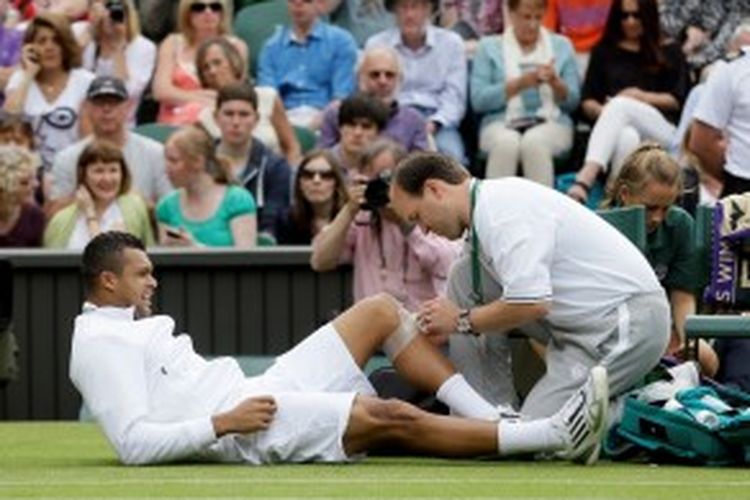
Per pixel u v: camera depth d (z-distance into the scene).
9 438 35.34
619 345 28.23
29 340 42.34
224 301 42.16
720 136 40.47
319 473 26.22
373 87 46.00
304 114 48.22
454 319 28.20
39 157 46.19
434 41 47.50
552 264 28.38
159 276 42.16
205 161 43.19
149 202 45.25
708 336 28.50
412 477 25.62
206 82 47.84
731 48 44.75
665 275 31.75
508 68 46.91
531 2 46.91
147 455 27.47
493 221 27.95
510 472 26.31
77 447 32.88
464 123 47.66
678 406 27.81
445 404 28.73
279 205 44.38
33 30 47.03
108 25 48.41
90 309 28.00
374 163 35.12
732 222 30.77
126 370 27.62
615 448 28.45
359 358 28.53
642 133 45.53
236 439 27.58
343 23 50.09
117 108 44.88
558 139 46.47
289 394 27.58
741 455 27.47
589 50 48.50
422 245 34.84
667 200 30.98
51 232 43.25
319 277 41.91
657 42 47.03
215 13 48.66
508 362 29.83
